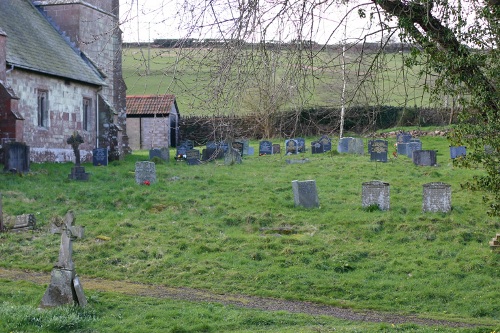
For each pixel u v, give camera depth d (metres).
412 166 32.03
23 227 19.47
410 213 21.27
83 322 11.33
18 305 12.08
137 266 16.36
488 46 9.99
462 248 17.66
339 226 19.80
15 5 38.75
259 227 20.05
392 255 17.22
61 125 36.88
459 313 13.60
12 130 30.50
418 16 9.98
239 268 16.25
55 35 40.75
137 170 27.03
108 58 43.50
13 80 32.16
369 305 14.02
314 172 31.11
